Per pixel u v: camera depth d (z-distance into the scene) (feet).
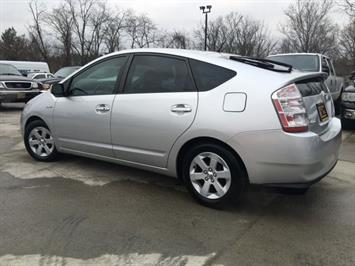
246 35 172.55
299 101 11.85
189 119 12.92
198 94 12.95
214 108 12.51
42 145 18.38
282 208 13.47
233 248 10.67
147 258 10.09
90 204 13.56
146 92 14.20
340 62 150.41
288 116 11.62
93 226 11.85
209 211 13.10
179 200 14.02
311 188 15.55
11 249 10.40
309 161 11.68
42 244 10.69
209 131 12.53
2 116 35.88
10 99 38.50
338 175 17.29
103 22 183.83
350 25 141.49
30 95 39.93
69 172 17.01
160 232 11.53
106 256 10.16
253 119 11.87
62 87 16.79
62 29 176.04
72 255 10.16
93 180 16.02
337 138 13.48
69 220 12.24
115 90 15.07
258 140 11.84
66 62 176.45
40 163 18.34
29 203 13.52
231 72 12.71
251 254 10.37
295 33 158.92
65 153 17.65
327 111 13.88
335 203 13.98
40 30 173.47
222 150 12.55
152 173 16.96
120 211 13.00
